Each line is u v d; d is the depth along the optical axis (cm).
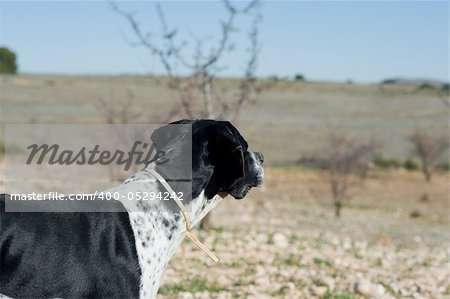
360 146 3881
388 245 1877
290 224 2103
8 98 6284
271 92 8200
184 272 1124
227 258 1245
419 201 3148
